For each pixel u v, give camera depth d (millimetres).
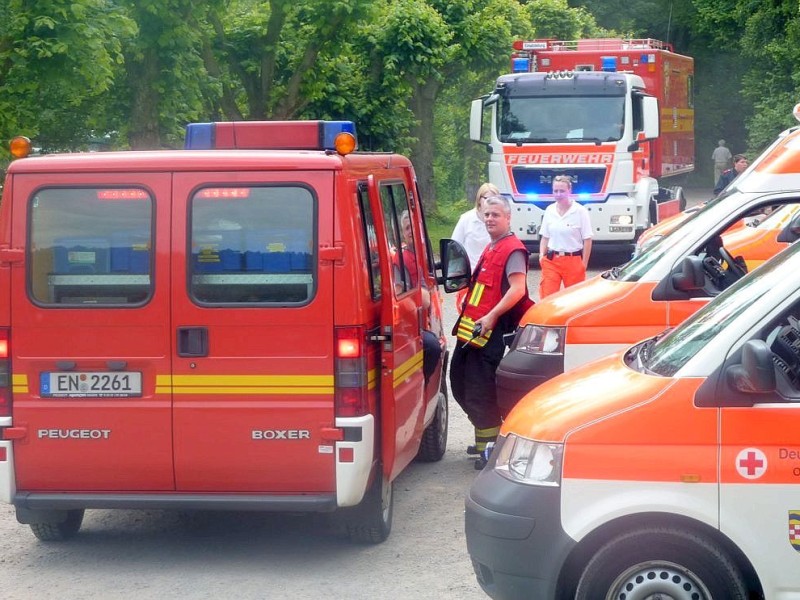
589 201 21172
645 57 24641
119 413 6215
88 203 6242
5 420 6273
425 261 8445
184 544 6992
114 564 6617
